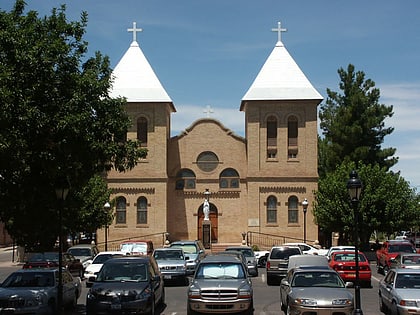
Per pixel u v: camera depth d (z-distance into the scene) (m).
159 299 22.78
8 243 85.56
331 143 63.19
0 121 16.97
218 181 56.12
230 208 55.91
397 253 35.81
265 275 37.06
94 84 20.11
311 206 54.00
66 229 40.00
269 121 55.03
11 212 21.17
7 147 16.86
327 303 18.80
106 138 20.83
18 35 18.59
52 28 20.25
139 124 55.22
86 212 45.38
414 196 51.84
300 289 19.75
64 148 18.98
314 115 54.81
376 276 36.56
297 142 54.78
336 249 36.31
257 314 21.59
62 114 18.88
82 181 21.27
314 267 21.64
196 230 55.84
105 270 21.58
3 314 19.81
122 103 21.64
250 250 36.94
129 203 54.62
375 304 24.47
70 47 20.03
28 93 18.23
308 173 54.44
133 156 21.36
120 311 19.88
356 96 59.66
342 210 49.09
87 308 20.19
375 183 49.16
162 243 54.06
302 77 55.62
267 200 54.44
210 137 56.53
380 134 60.81
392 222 48.56
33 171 19.88
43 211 21.67
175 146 56.62
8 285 21.45
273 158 54.72
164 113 55.09
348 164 51.47
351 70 62.59
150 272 21.69
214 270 21.72
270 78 55.50
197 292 20.25
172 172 56.28
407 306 19.47
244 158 56.25
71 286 23.09
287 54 56.56
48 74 18.69
